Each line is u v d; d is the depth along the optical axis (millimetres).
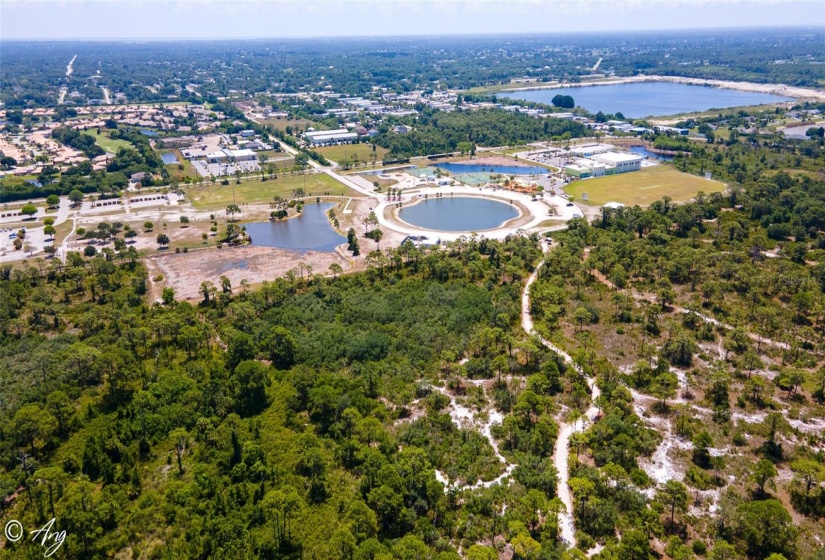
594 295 186125
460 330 165500
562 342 157250
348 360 151875
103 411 132500
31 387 135625
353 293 193250
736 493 103438
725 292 183250
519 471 108812
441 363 148625
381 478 101812
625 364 147375
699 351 150750
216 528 93625
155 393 132750
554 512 96625
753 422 123062
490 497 101062
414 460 106125
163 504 100250
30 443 118750
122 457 113500
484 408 132000
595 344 157000
